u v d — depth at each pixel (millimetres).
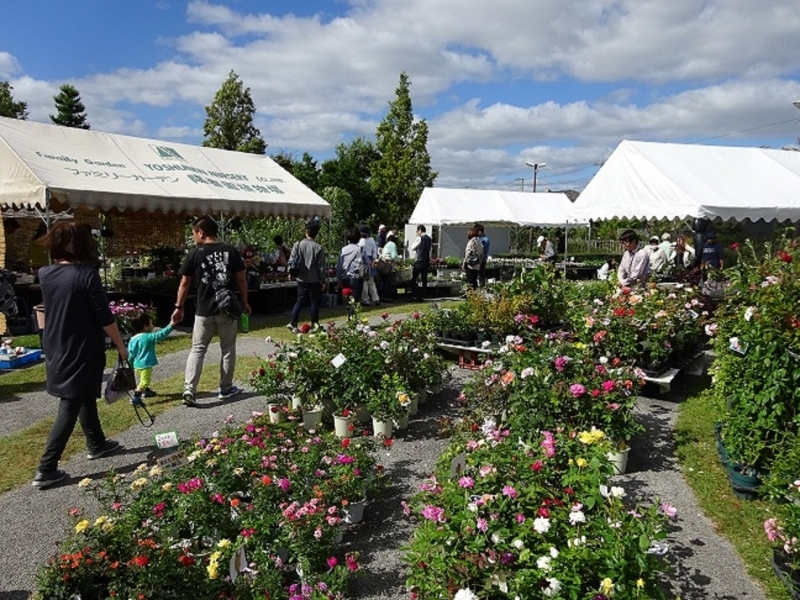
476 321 7305
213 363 7727
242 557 2713
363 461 3799
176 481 3240
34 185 8625
